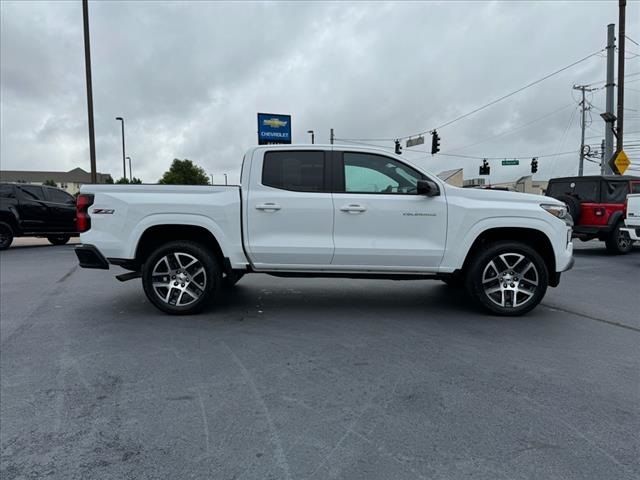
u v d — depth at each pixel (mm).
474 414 2936
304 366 3725
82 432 2723
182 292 5219
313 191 5090
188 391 3264
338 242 5055
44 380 3461
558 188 12414
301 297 6238
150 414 2934
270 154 5145
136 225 5027
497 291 5246
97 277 8023
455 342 4320
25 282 7508
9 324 4930
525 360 3867
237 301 5980
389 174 5164
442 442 2609
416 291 6684
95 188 5141
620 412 2967
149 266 5145
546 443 2602
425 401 3111
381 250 5051
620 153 17812
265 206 5031
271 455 2486
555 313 5434
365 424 2811
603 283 7492
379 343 4293
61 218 13672
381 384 3381
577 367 3721
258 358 3902
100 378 3492
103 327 4801
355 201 5031
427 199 5059
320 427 2775
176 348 4145
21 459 2453
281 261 5129
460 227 5055
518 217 5055
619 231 11141
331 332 4629
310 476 2305
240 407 3025
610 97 18703
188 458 2461
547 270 5148
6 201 12562
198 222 5039
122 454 2500
